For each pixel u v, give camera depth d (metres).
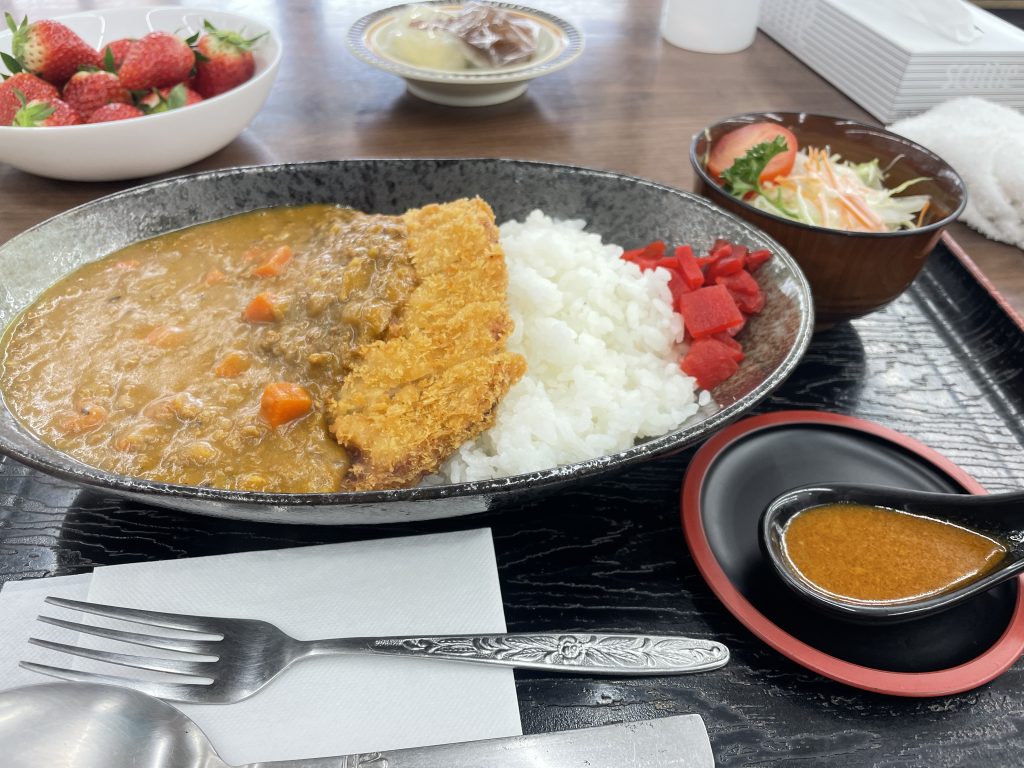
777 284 0.29
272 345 0.26
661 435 0.28
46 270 0.29
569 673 0.21
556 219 0.35
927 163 0.35
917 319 0.35
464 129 0.49
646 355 0.30
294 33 0.63
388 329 0.26
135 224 0.32
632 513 0.26
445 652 0.20
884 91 0.51
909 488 0.26
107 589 0.21
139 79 0.42
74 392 0.25
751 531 0.24
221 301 0.29
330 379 0.25
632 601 0.23
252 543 0.24
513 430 0.27
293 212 0.34
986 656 0.21
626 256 0.33
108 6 0.63
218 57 0.45
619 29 0.66
